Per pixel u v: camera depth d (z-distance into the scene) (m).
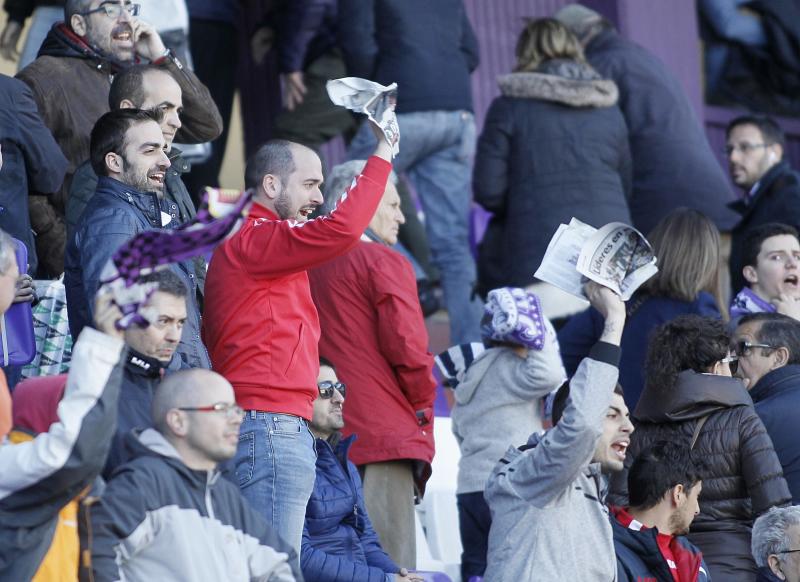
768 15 45.44
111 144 19.45
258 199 19.27
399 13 31.69
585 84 31.00
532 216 30.80
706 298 25.34
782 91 45.94
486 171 31.11
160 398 15.98
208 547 15.78
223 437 15.97
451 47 32.38
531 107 31.00
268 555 16.38
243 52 36.38
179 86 22.25
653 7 42.56
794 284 27.20
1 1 32.03
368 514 22.34
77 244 19.14
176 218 21.17
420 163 32.88
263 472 18.25
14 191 22.20
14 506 14.55
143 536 15.48
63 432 14.46
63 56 24.23
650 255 19.11
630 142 35.06
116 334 14.80
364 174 18.47
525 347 23.53
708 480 21.91
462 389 23.97
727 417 21.97
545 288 30.62
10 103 22.20
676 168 34.84
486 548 23.59
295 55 34.38
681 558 20.58
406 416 22.69
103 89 24.45
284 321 18.62
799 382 23.84
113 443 16.70
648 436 22.23
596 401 18.61
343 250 18.34
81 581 15.10
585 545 19.28
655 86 35.00
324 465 20.84
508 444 23.44
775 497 21.62
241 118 36.41
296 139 34.75
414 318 22.56
